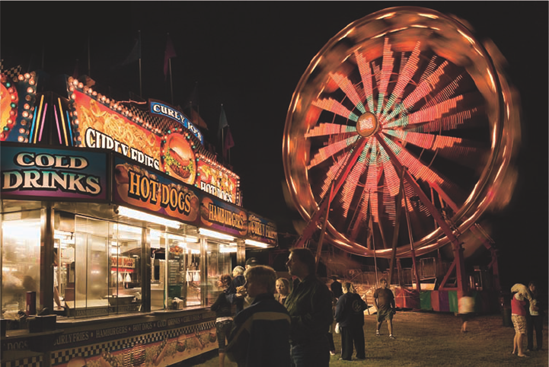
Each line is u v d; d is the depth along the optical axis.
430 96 19.98
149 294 7.78
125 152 8.23
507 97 17.73
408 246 20.41
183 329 8.35
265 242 13.15
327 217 20.50
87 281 6.59
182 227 8.69
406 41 20.17
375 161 20.81
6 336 4.70
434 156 19.70
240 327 3.18
